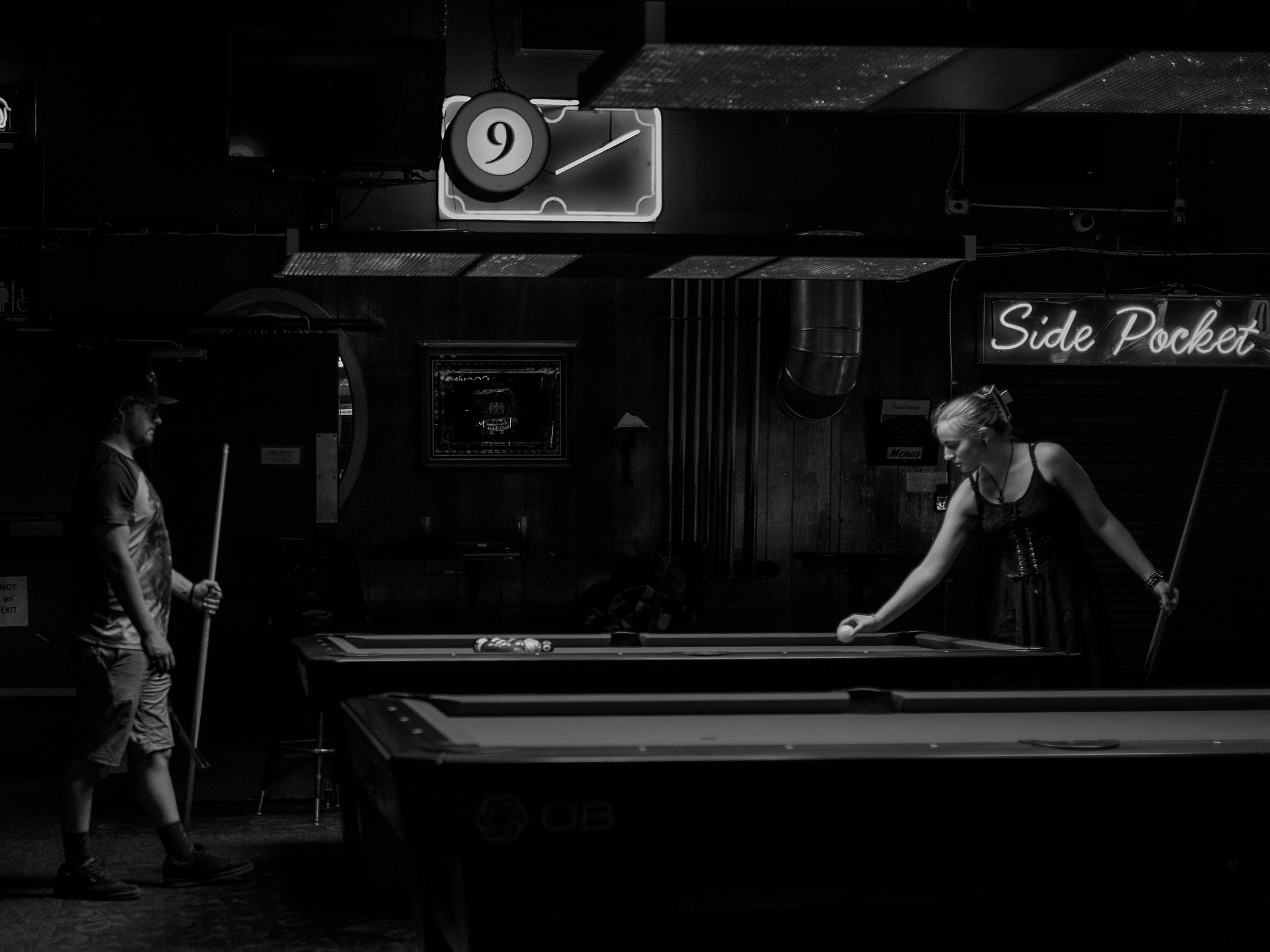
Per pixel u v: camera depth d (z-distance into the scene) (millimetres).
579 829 2432
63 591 6426
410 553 6750
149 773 4668
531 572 7125
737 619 7324
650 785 2451
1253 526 7922
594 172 7062
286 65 6273
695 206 7277
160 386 6375
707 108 3984
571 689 4211
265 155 6316
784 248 5227
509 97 6113
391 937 4129
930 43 3385
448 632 7023
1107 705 3377
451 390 7039
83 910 4395
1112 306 7617
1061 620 4809
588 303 7176
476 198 6180
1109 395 7773
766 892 2527
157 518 4547
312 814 6062
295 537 6422
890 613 4988
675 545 7129
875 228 7449
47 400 6371
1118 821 2594
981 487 4906
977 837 2559
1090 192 7656
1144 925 2629
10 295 6688
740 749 2555
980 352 7523
